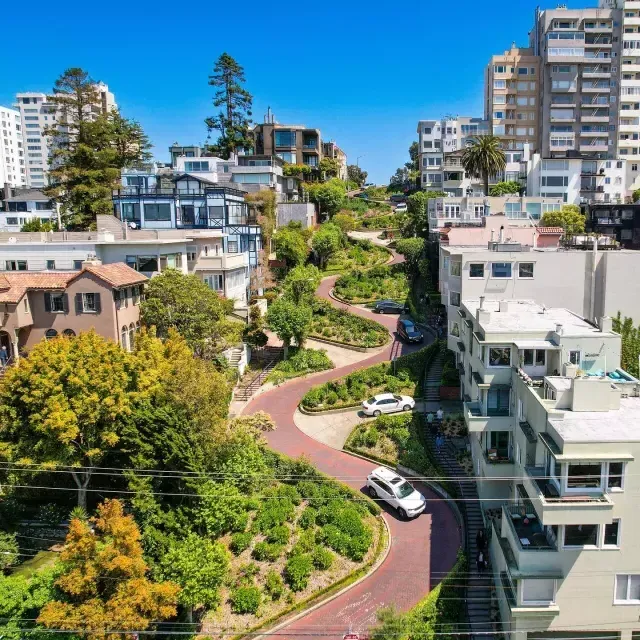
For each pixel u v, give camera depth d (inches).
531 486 976.3
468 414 1302.9
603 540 918.4
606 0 4963.1
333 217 3865.7
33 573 1130.7
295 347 2210.9
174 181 2709.2
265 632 1101.1
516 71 4697.3
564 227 3006.9
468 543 1288.1
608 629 943.0
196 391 1317.7
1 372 1582.2
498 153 3179.1
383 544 1305.4
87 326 1664.6
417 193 3828.7
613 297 1610.5
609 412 999.6
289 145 4849.9
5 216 4033.0
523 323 1348.4
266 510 1354.6
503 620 1034.1
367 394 1905.8
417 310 2559.1
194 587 1068.5
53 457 1218.6
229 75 4264.3
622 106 4628.4
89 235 2054.6
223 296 2277.3
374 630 930.1
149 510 1211.9
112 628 938.1
